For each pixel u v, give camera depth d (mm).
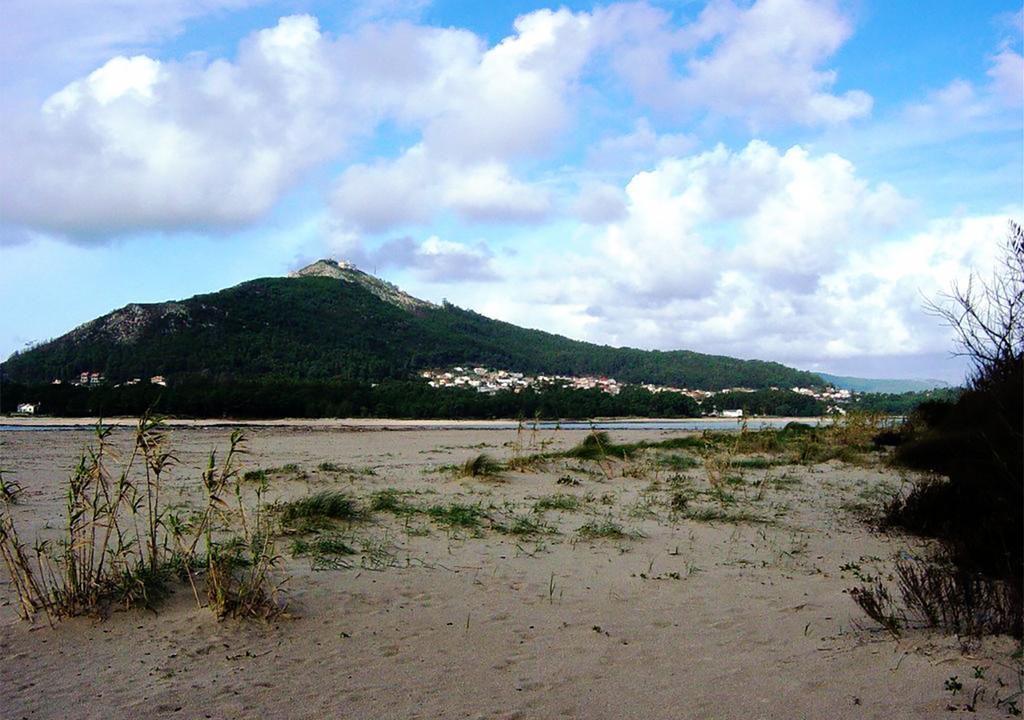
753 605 5277
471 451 21969
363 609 4938
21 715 3172
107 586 4707
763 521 8906
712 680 3652
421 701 3408
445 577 5934
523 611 5043
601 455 15922
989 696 3148
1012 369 5793
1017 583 4434
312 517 7832
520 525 8125
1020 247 5660
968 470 6848
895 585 5770
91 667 3758
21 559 4566
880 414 21344
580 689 3566
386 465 15797
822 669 3723
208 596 4707
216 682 3604
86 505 5035
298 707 3324
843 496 11266
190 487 10875
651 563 6652
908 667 3607
